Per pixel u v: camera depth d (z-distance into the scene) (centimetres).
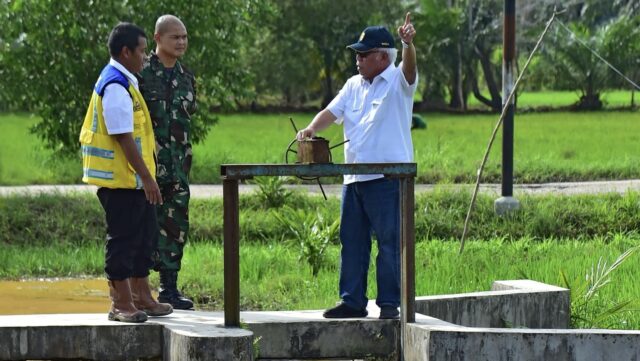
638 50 5284
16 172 2491
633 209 1662
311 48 5881
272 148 3077
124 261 782
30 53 1956
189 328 754
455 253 1353
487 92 7606
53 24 1934
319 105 6353
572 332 764
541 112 5247
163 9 1975
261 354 802
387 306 820
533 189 2064
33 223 1567
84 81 1986
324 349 812
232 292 762
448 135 3650
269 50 5800
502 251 1375
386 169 770
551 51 5419
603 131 3806
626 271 1220
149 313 813
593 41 5338
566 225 1619
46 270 1337
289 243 1429
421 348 766
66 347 771
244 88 2094
